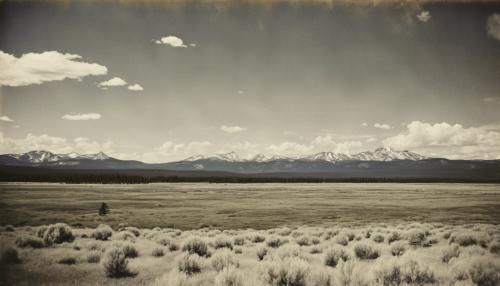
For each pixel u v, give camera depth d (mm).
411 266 8172
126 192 73312
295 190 87312
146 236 18172
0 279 9047
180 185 122500
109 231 16938
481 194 63688
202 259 10688
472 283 7801
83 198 53531
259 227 24984
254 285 7578
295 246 13109
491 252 12188
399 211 34906
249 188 99625
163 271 9945
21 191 66438
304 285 7793
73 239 15492
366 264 10320
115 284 8719
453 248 11500
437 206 40156
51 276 9391
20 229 20484
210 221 28375
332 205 43000
